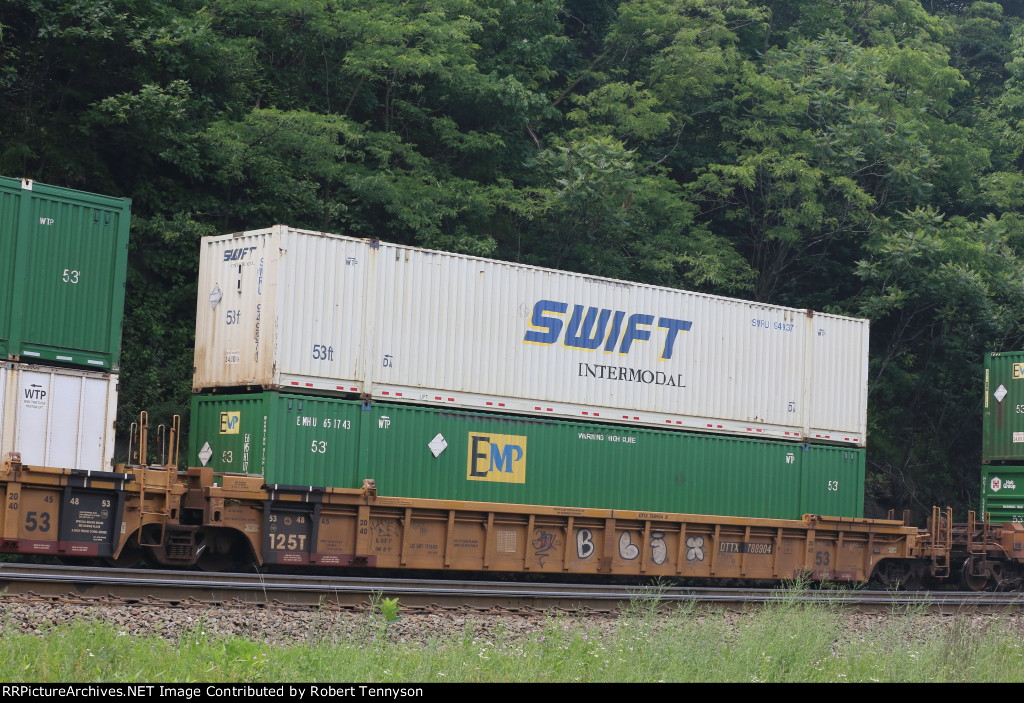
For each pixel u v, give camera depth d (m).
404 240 51.22
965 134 67.75
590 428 34.91
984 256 57.53
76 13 40.19
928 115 66.06
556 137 58.84
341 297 30.91
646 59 65.94
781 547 37.72
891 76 66.62
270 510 28.94
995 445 45.50
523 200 54.12
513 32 62.31
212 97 47.06
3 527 24.86
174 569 28.69
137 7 43.03
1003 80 81.12
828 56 65.12
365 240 31.45
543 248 55.69
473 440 32.72
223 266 31.89
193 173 44.62
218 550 29.05
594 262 55.28
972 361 62.09
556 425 34.25
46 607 19.67
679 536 35.50
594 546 34.00
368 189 47.84
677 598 27.50
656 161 64.00
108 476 26.41
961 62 81.25
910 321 62.12
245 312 30.84
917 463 61.31
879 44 71.19
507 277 33.91
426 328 32.22
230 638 18.94
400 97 56.22
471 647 19.09
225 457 30.73
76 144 42.78
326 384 30.41
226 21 51.38
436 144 56.44
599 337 35.47
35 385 26.22
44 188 26.77
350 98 53.44
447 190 51.03
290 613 21.95
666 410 36.56
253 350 30.30
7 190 26.12
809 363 40.28
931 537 40.97
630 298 36.31
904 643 22.61
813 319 40.59
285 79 52.88
